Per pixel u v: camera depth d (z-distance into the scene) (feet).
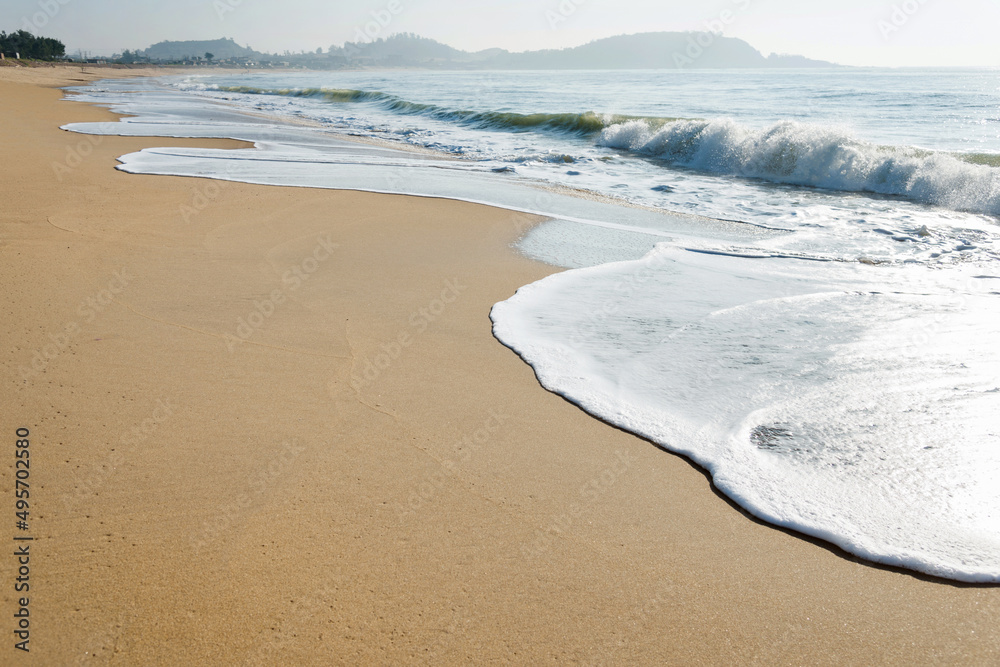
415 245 21.03
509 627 6.50
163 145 42.47
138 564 7.13
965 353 12.96
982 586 7.18
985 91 99.60
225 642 6.17
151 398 10.79
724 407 11.05
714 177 37.96
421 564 7.34
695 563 7.54
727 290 17.17
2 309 14.16
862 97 91.45
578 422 10.64
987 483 8.87
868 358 12.84
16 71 177.47
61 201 24.31
